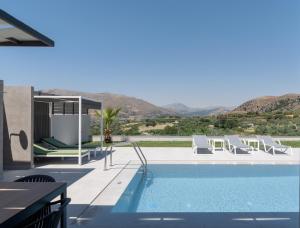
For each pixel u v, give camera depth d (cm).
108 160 1130
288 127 2028
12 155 982
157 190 788
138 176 913
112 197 640
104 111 2050
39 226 253
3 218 228
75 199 607
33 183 342
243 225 471
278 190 795
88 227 458
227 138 1422
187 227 461
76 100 1113
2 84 816
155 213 544
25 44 394
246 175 967
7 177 838
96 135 1947
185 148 1516
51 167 991
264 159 1177
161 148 1518
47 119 1299
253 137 1783
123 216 516
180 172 996
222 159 1177
